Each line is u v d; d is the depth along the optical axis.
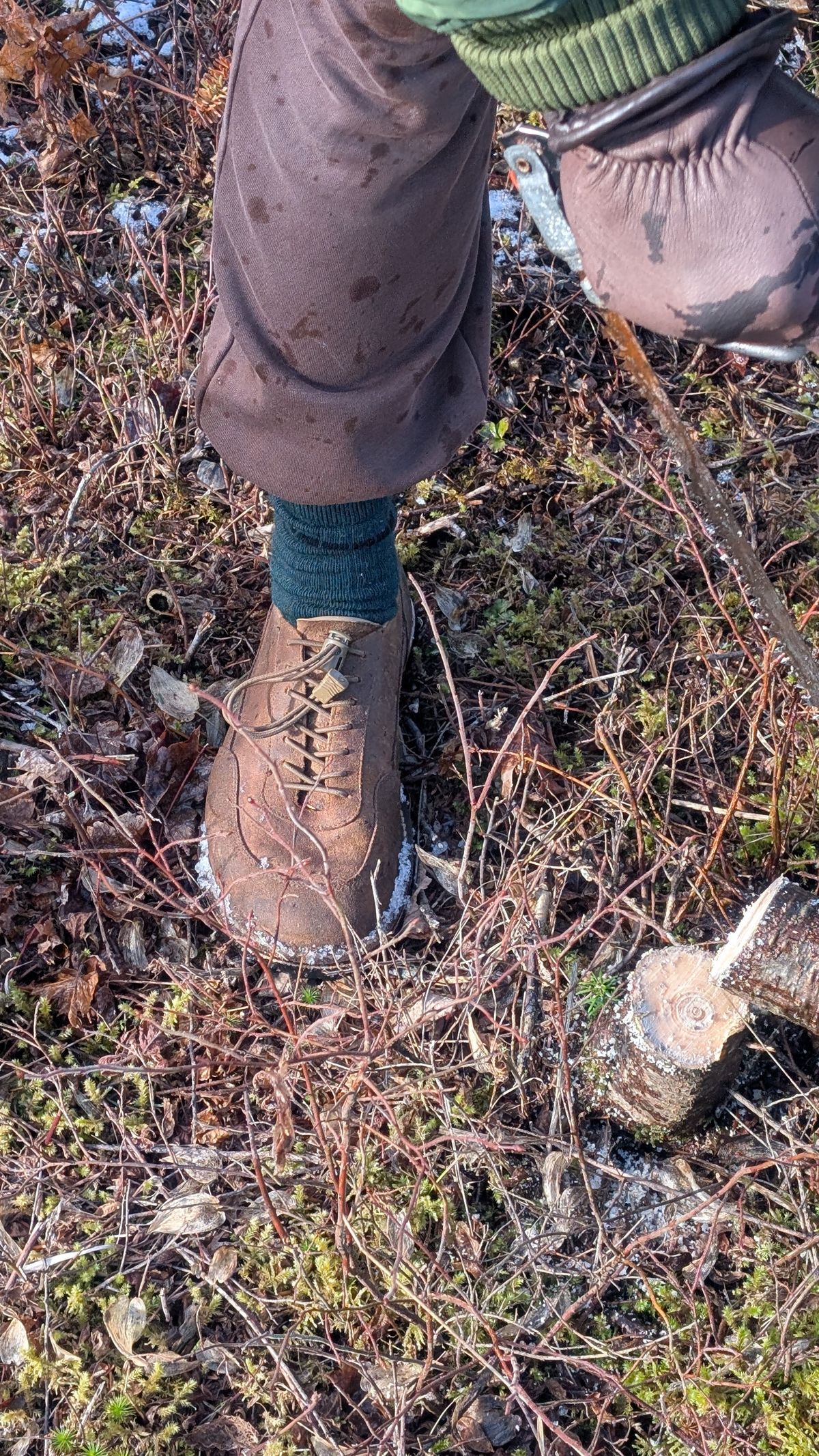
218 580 2.03
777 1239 1.50
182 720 1.88
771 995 1.36
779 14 0.75
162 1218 1.50
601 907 1.66
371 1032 1.58
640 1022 1.41
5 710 1.88
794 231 0.75
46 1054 1.59
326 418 1.29
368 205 1.08
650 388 0.92
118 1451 1.36
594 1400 1.40
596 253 0.81
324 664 1.60
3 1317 1.43
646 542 2.12
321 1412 1.42
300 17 0.99
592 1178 1.58
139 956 1.70
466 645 1.99
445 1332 1.45
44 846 1.74
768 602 1.35
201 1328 1.47
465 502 2.11
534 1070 1.64
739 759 1.90
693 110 0.75
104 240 2.39
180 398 2.16
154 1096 1.61
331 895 1.48
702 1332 1.46
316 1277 1.48
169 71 2.46
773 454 2.19
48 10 2.55
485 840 1.69
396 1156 1.56
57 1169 1.54
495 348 2.28
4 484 2.09
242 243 1.17
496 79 0.77
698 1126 1.57
